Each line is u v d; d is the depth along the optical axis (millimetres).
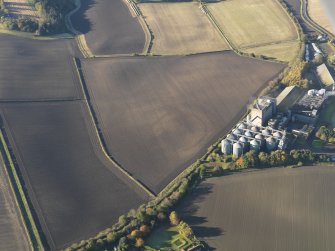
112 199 171500
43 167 189625
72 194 174375
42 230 158125
